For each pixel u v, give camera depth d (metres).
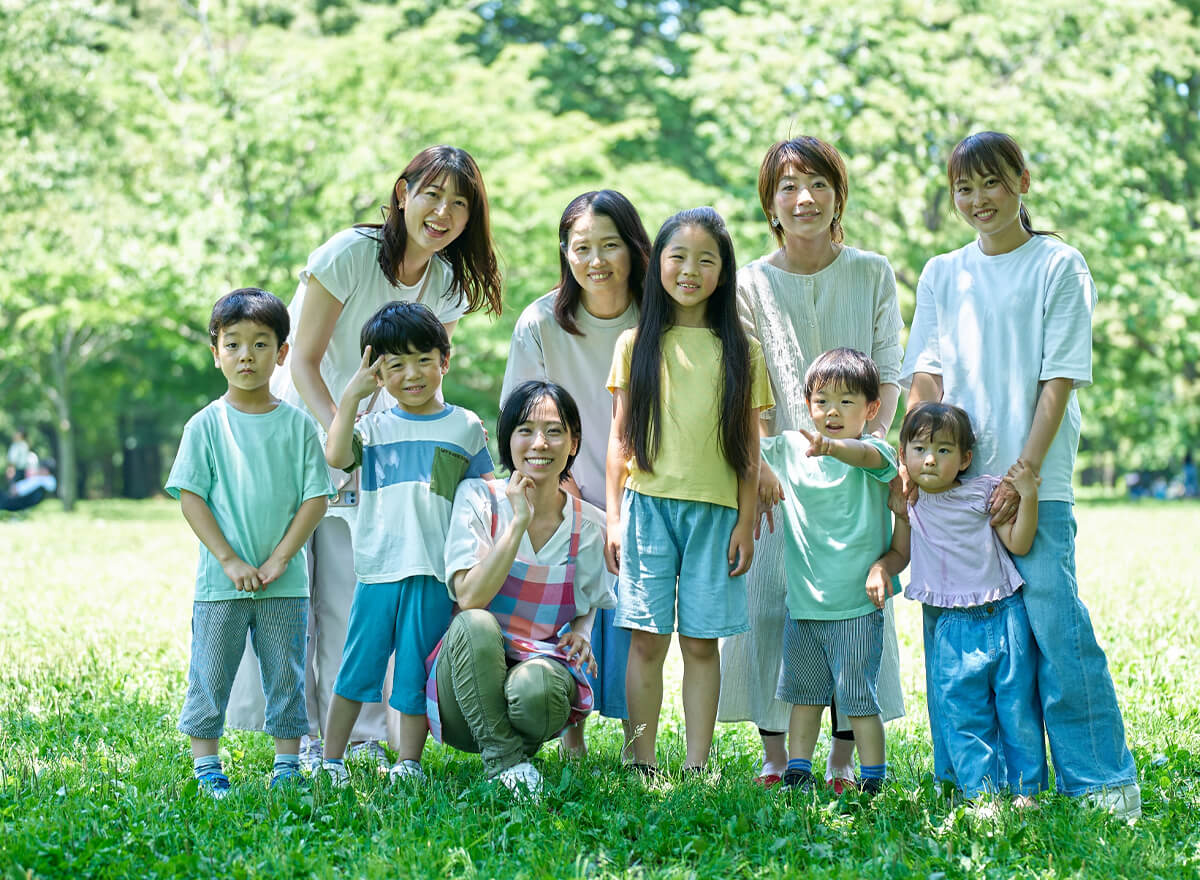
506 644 4.00
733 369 4.11
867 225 19.02
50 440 36.84
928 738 4.85
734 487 4.17
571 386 4.59
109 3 18.59
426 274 4.67
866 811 3.65
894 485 4.07
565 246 4.47
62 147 16.39
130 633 7.09
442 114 17.12
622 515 4.22
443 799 3.64
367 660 4.10
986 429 3.94
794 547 4.18
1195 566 9.93
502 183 17.16
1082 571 9.55
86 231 16.89
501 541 3.93
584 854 3.26
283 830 3.40
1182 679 5.59
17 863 3.07
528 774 3.81
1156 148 21.08
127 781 3.93
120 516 22.81
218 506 4.03
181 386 28.22
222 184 16.67
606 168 17.91
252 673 4.52
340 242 4.48
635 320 4.50
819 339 4.52
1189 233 19.97
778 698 4.26
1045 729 3.97
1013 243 4.00
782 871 3.17
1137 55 19.27
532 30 23.39
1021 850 3.34
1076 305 3.85
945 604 3.91
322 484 4.08
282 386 4.69
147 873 3.09
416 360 4.14
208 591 4.00
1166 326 20.86
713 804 3.64
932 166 18.58
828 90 18.19
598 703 4.50
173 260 16.11
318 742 4.58
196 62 17.48
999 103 18.33
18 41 16.12
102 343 24.88
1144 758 4.28
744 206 18.05
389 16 18.34
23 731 4.71
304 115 16.58
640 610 4.11
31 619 7.57
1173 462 36.88
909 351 4.23
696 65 19.84
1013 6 19.00
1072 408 3.96
